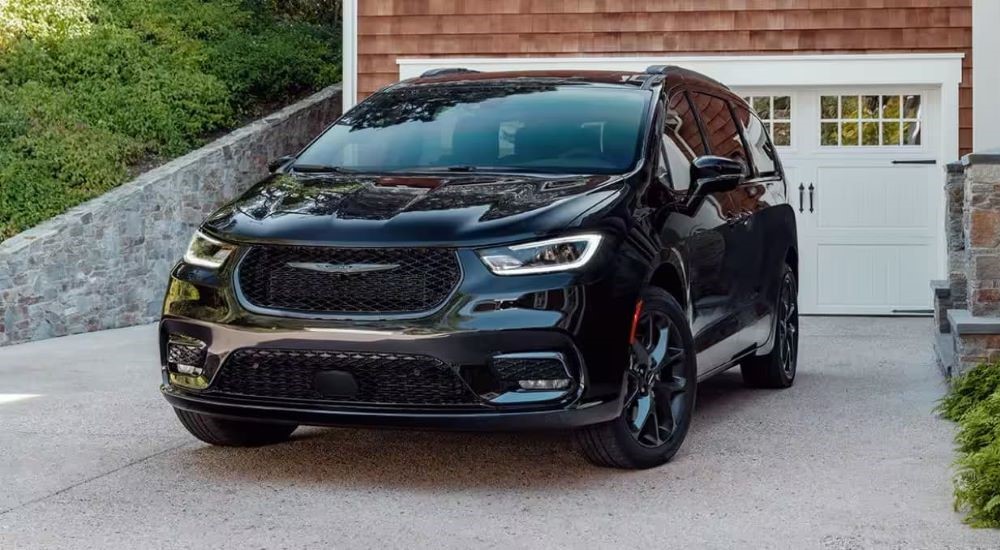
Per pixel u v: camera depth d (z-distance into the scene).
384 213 5.03
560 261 4.89
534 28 13.23
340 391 4.88
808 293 12.73
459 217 4.95
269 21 19.31
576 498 4.89
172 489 5.06
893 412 6.83
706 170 5.92
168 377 5.32
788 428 6.37
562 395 4.82
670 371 5.55
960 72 12.46
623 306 5.00
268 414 4.98
